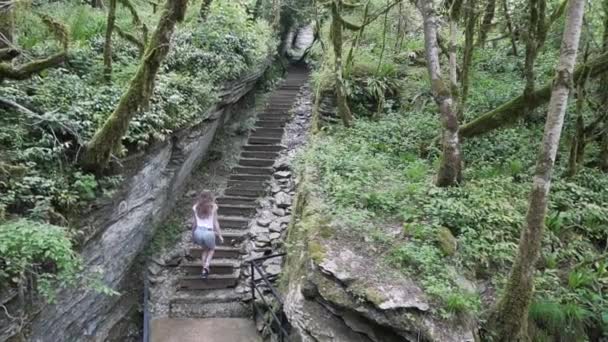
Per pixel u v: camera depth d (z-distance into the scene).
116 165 5.62
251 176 10.00
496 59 9.60
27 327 4.07
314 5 11.36
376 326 3.91
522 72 8.97
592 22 7.41
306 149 8.12
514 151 6.95
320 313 4.21
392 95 9.45
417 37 11.31
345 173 6.31
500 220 5.06
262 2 16.75
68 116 5.32
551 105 3.88
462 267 4.52
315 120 9.41
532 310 4.26
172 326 6.31
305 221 5.20
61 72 6.05
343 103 8.53
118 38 8.17
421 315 3.79
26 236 3.71
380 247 4.61
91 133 5.35
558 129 3.84
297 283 4.73
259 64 12.84
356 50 9.93
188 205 8.94
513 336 3.93
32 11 6.06
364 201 5.44
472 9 7.11
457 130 5.81
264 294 6.71
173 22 5.25
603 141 6.78
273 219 8.51
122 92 6.20
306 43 23.77
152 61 5.21
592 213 5.39
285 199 8.93
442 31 9.73
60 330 4.72
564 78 3.83
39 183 4.61
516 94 7.93
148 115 6.25
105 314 5.84
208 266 6.99
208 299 6.86
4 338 3.80
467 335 3.72
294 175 9.35
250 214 8.84
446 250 4.56
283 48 19.03
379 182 6.09
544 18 6.40
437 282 4.05
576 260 5.04
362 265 4.30
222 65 9.66
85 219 5.04
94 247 5.28
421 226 4.80
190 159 8.65
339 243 4.64
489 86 8.45
